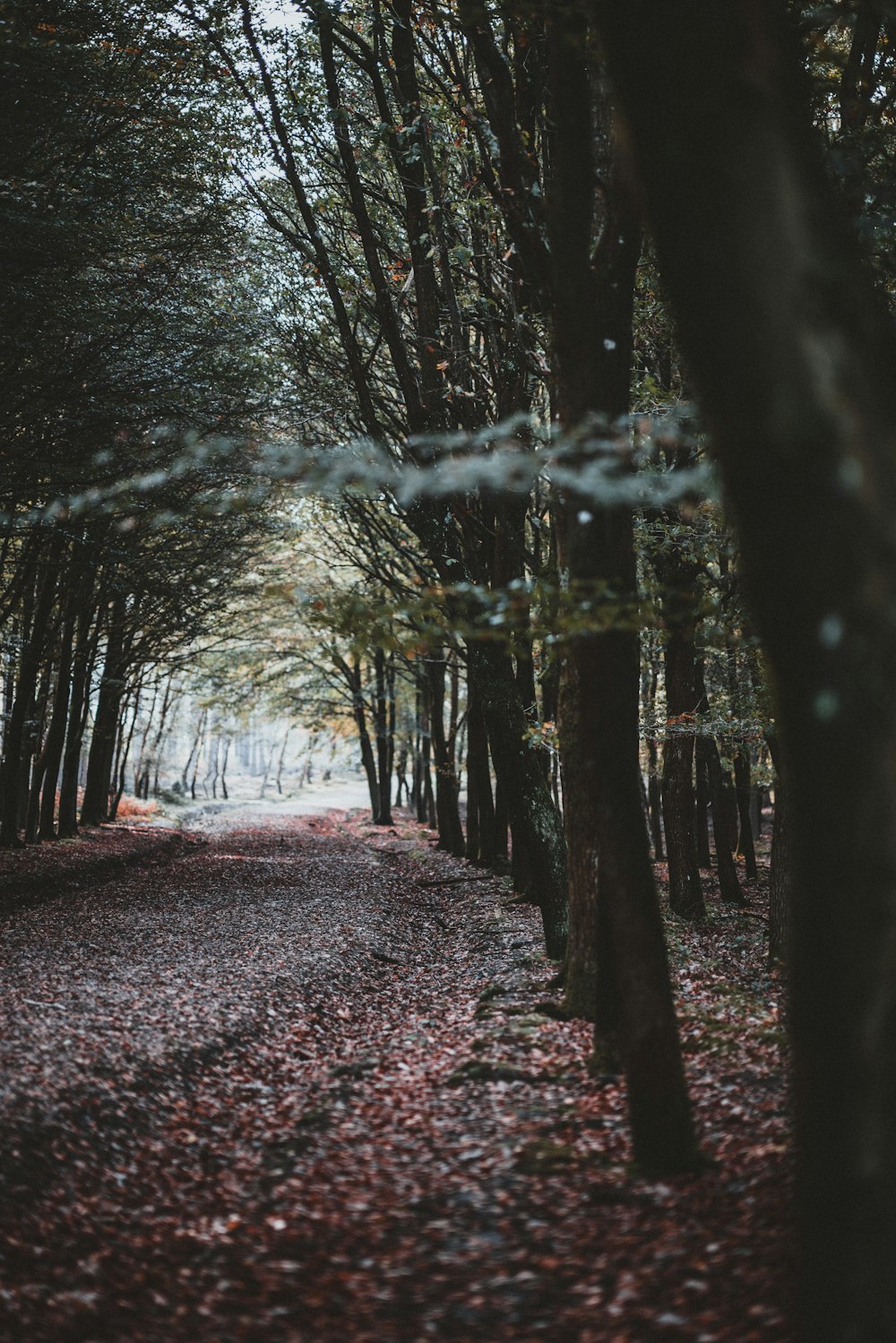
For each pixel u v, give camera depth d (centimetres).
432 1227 623
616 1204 626
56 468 1650
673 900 1847
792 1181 601
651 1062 670
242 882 2523
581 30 657
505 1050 966
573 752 1045
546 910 1452
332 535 2806
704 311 364
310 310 2019
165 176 1727
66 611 2683
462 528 1627
